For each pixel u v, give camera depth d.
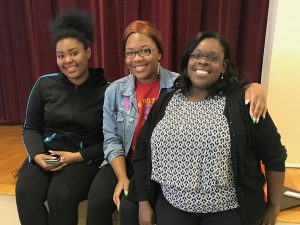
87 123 1.55
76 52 1.51
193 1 2.12
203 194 1.12
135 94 1.48
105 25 2.31
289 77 1.81
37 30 2.44
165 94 1.29
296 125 1.87
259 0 2.08
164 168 1.16
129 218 1.27
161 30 2.21
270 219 1.24
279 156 1.15
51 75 1.63
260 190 1.18
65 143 1.57
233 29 2.12
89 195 1.35
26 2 2.44
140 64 1.40
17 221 1.71
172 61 2.30
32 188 1.39
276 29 1.77
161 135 1.15
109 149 1.45
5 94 2.74
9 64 2.65
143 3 2.26
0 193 1.66
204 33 1.18
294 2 1.72
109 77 2.43
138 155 1.30
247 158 1.13
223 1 2.11
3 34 2.57
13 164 1.99
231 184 1.12
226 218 1.14
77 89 1.57
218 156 1.08
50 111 1.56
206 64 1.15
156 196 1.28
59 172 1.46
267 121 1.12
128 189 1.30
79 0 2.35
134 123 1.46
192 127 1.11
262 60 2.17
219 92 1.18
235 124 1.09
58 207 1.36
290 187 1.69
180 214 1.18
